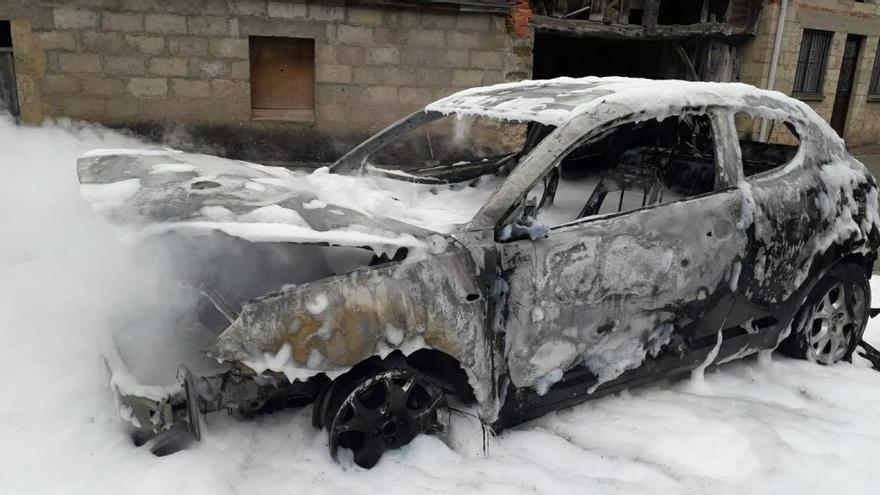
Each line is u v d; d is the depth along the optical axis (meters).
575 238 2.74
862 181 3.69
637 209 2.93
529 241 2.67
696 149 4.07
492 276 2.60
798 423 3.04
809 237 3.38
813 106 13.45
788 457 2.75
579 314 2.77
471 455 2.67
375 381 2.54
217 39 7.80
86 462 2.46
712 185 3.68
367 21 8.28
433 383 2.67
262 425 2.77
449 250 2.55
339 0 8.07
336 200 2.90
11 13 7.11
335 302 2.35
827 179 3.50
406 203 3.50
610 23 10.10
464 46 8.75
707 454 2.76
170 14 7.59
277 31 7.99
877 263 6.30
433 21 8.54
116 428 2.71
